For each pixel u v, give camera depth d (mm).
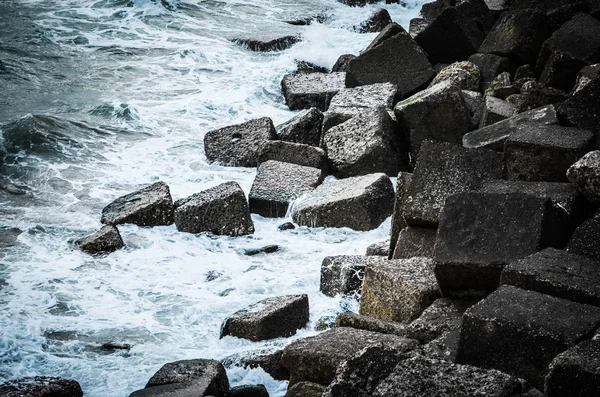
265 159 38875
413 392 16703
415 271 25297
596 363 16125
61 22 59938
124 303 27984
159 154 41562
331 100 43969
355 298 27703
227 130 41594
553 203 23328
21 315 26812
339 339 21797
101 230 32312
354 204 33500
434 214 27609
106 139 42906
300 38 57469
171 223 34344
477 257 22344
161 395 20734
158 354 24750
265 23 61562
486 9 49594
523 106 36281
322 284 28688
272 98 49781
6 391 20953
